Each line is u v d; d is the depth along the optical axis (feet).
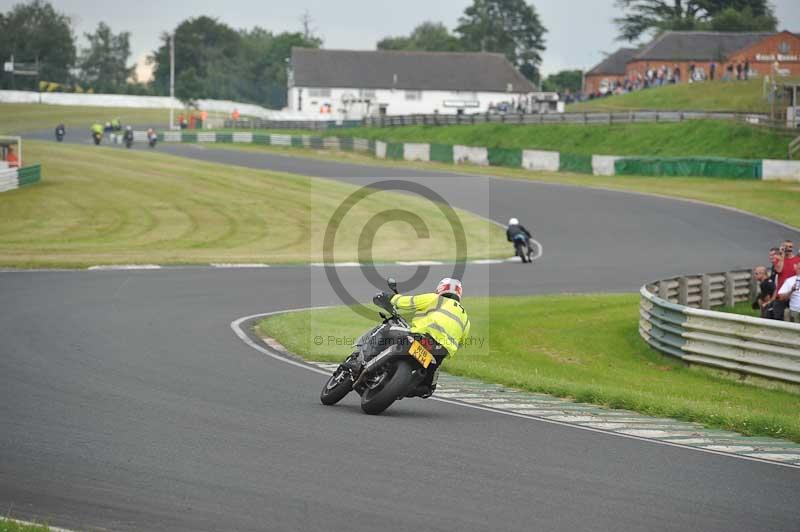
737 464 105.09
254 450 99.91
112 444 100.58
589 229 482.28
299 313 226.79
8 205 484.74
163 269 326.03
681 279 279.90
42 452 96.58
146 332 188.03
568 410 132.57
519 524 80.07
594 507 85.66
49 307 220.23
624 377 192.34
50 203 499.10
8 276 288.51
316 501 83.71
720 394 178.29
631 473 98.17
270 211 523.70
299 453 99.35
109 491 84.94
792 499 91.97
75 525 76.38
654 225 487.20
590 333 242.37
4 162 556.10
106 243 412.57
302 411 121.08
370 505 83.15
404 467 95.61
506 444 107.96
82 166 637.30
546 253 416.46
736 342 195.72
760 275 233.96
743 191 590.14
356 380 122.93
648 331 231.91
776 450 114.21
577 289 311.88
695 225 483.92
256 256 383.24
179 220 483.92
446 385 149.89
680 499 89.71
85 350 162.61
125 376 140.26
